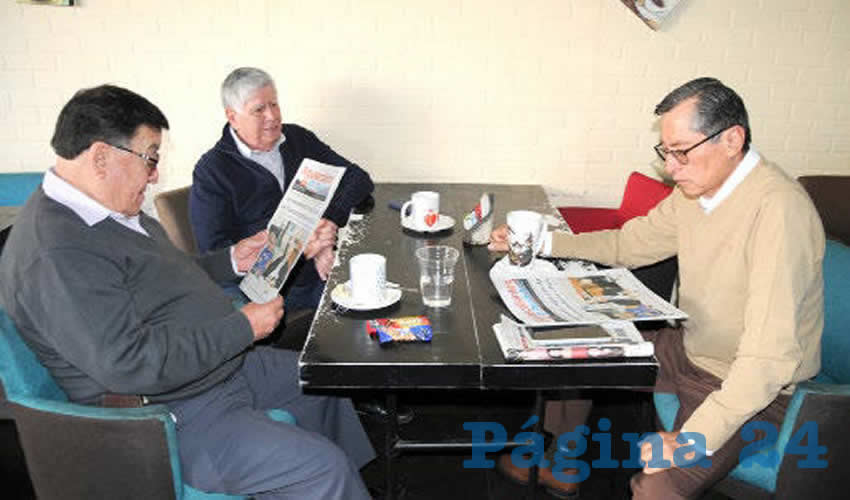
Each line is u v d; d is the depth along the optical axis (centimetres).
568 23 269
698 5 267
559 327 129
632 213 227
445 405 232
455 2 267
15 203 271
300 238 164
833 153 288
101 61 270
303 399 163
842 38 271
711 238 144
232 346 134
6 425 216
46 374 128
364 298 142
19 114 274
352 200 220
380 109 281
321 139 286
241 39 270
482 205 183
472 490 192
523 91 279
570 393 173
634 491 141
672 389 162
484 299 146
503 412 228
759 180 136
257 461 132
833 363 154
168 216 216
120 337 119
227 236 205
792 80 277
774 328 122
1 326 122
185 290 140
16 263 121
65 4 261
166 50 270
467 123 284
